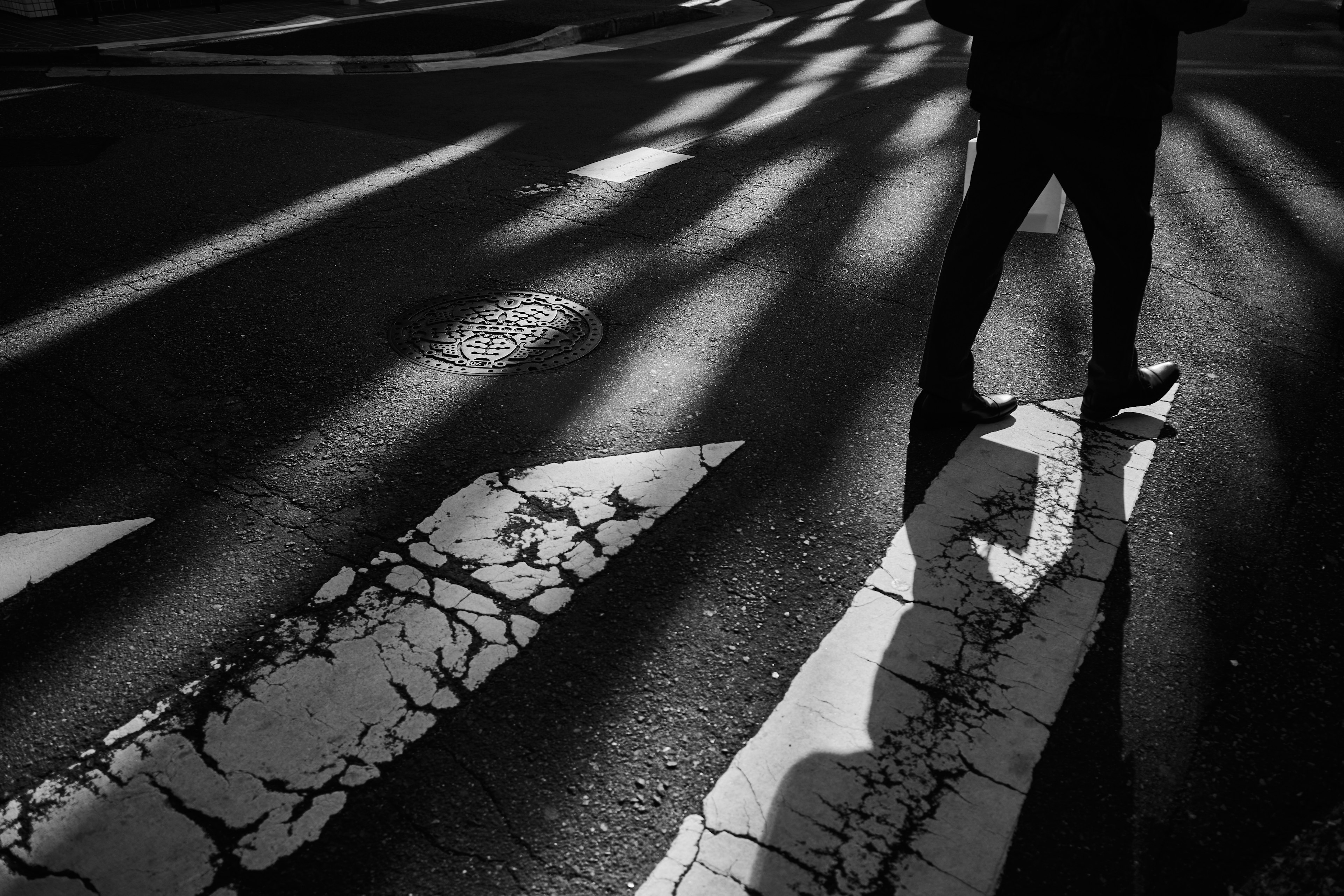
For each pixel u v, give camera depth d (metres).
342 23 12.42
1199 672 2.52
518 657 2.53
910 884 1.99
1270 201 6.12
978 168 3.16
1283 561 2.92
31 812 2.10
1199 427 3.62
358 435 3.49
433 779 2.19
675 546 2.95
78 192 5.95
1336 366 4.09
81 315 4.37
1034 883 2.00
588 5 14.22
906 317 4.50
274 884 1.96
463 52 10.76
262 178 6.32
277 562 2.86
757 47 11.62
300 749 2.26
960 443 3.49
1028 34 2.84
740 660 2.53
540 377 3.91
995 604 2.73
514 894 1.95
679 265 5.05
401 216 5.70
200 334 4.21
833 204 6.02
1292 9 14.51
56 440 3.42
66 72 9.50
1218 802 2.18
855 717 2.37
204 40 11.10
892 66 10.34
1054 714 2.39
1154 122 2.90
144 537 2.95
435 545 2.94
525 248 5.25
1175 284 4.87
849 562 2.89
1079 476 3.31
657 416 3.64
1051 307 4.61
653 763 2.24
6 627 2.59
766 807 2.14
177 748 2.25
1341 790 2.21
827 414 3.68
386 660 2.51
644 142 7.37
